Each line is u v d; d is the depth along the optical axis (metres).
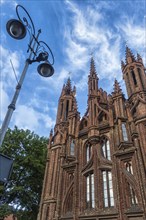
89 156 25.08
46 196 25.84
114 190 19.64
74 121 30.50
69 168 25.39
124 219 17.27
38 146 37.03
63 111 39.38
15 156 33.56
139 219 16.64
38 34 10.66
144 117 22.36
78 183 23.08
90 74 36.03
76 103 33.16
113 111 26.61
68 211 22.03
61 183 24.48
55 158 29.83
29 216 33.88
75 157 25.98
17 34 9.16
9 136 35.47
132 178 19.14
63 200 22.94
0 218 25.66
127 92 31.45
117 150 22.00
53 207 23.98
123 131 23.05
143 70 32.91
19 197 32.72
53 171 28.27
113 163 21.31
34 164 33.41
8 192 30.36
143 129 21.55
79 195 22.00
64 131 30.80
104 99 32.19
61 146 29.56
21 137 35.66
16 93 8.34
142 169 18.50
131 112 24.55
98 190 20.67
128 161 20.69
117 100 26.78
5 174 5.98
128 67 33.97
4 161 6.18
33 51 10.15
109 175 21.56
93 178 22.62
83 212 20.48
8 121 7.41
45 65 10.30
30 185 34.16
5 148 33.53
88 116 28.84
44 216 23.95
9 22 9.05
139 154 19.67
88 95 31.88
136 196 17.95
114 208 18.78
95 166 22.69
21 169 34.03
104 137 25.06
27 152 35.50
